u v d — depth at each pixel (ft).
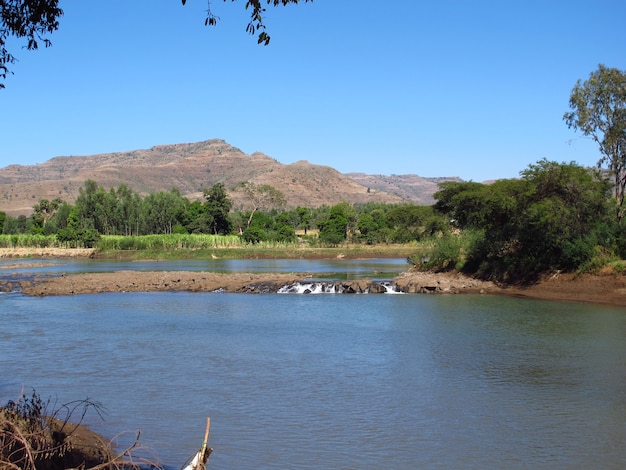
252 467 41.88
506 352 77.71
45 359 74.02
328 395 58.90
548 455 44.27
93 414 52.65
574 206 140.36
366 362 72.59
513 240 155.43
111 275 179.93
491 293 143.23
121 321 104.42
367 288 149.38
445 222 228.63
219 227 444.14
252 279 167.43
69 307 123.03
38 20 41.88
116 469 33.83
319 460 43.19
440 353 77.36
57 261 288.51
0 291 154.30
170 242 345.10
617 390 60.49
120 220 457.68
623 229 136.67
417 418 52.19
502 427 50.08
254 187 535.19
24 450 30.86
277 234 396.37
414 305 124.06
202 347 81.46
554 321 101.55
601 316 106.32
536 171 145.79
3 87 41.96
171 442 46.32
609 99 152.66
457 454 44.42
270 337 88.89
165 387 61.57
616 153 155.22
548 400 57.26
